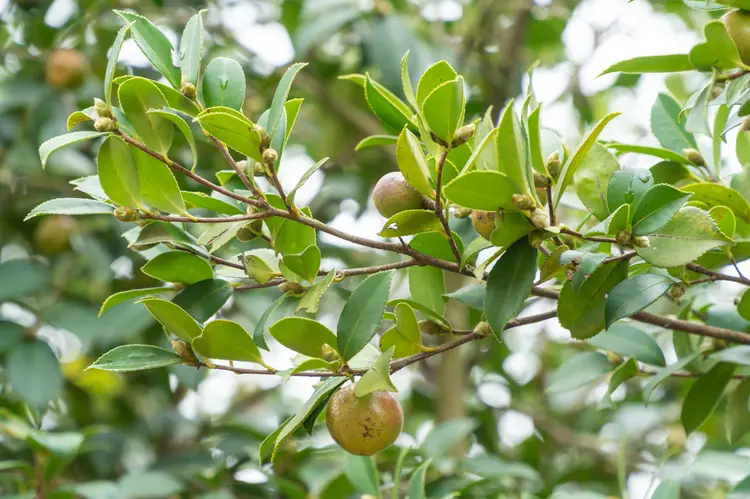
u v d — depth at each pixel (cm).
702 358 136
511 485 163
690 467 147
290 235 128
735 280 126
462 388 184
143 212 123
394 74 174
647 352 137
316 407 124
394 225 125
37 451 156
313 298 124
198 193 127
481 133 127
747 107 124
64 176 186
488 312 120
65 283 179
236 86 126
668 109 138
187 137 124
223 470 158
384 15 184
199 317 127
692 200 129
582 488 185
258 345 126
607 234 121
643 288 125
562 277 132
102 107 122
